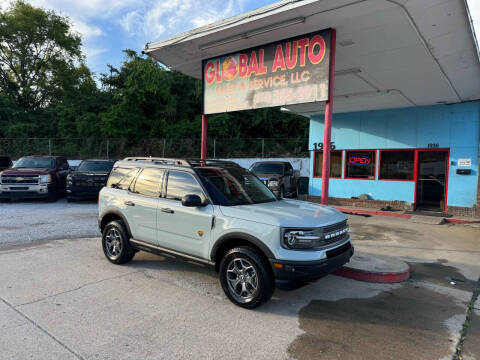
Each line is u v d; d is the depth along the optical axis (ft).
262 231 12.28
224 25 20.31
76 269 16.98
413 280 16.46
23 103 101.14
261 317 12.14
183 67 28.73
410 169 38.19
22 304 12.70
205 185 14.85
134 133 76.59
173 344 10.12
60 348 9.75
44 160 44.27
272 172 46.24
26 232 24.66
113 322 11.43
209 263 13.87
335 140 43.32
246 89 23.73
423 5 16.39
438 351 10.11
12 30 99.76
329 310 12.89
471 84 28.58
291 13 17.95
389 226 29.71
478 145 33.99
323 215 13.70
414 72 26.25
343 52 22.71
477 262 19.45
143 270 17.12
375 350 10.10
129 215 17.19
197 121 81.00
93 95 94.84
